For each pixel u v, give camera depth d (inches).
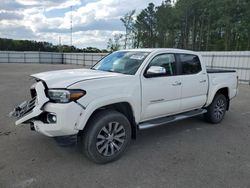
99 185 115.0
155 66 154.9
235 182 120.3
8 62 1854.1
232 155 152.9
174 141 175.8
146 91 152.6
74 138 125.3
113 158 139.9
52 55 1956.2
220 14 1724.9
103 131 134.8
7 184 113.9
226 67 679.1
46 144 162.2
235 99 370.0
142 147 163.2
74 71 160.9
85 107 123.9
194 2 1942.7
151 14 2466.8
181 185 116.6
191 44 2074.3
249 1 1560.0
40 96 127.6
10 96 344.5
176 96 174.9
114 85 136.7
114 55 186.9
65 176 122.3
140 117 153.5
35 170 127.7
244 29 1614.2
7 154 146.3
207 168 134.6
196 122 226.8
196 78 190.5
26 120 130.3
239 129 207.9
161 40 2369.6
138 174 126.3
